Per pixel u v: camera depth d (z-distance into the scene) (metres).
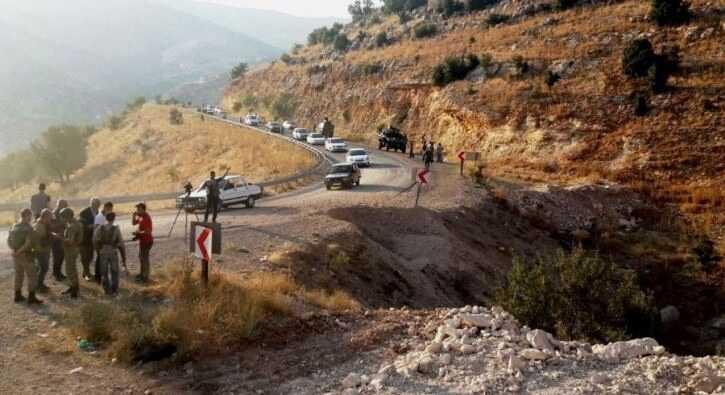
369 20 121.38
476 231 28.94
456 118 57.16
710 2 54.50
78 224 12.94
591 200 37.06
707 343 23.00
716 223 33.94
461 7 90.38
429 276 22.33
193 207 27.53
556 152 45.75
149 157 71.25
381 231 25.50
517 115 50.81
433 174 41.91
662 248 31.91
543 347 10.05
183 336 10.48
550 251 30.47
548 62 55.38
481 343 10.23
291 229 22.28
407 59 78.25
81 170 77.25
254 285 13.77
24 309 12.21
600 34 56.94
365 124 76.19
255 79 126.25
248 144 62.25
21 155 86.19
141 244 14.34
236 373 9.68
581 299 14.81
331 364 10.05
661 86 46.19
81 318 11.18
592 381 8.79
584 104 48.22
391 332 11.45
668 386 8.64
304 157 50.94
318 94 93.25
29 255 12.45
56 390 8.83
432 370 9.31
